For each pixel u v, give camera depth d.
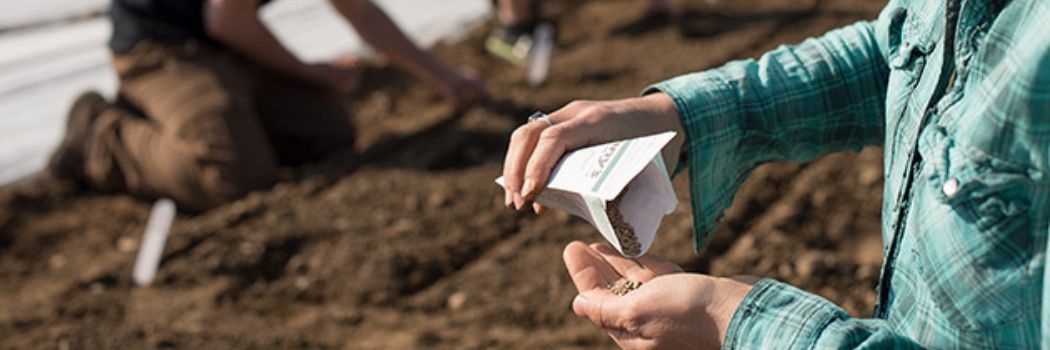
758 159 1.15
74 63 3.94
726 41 4.22
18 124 3.57
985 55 0.78
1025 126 0.75
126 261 2.76
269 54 3.25
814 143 1.14
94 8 4.32
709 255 2.62
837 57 1.11
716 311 0.91
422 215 2.92
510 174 1.04
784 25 4.38
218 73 3.22
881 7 4.48
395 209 2.96
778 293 0.90
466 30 4.69
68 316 2.50
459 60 4.34
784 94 1.11
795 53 1.14
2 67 3.83
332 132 3.47
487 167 3.23
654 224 0.97
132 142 3.18
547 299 2.46
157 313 2.50
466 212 2.93
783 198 2.89
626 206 0.97
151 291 2.62
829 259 2.49
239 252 2.74
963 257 0.81
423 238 2.79
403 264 2.68
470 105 3.69
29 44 4.01
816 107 1.11
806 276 2.46
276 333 2.35
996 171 0.78
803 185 2.92
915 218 0.86
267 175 3.17
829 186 2.91
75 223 3.11
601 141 1.05
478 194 3.04
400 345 2.31
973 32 0.81
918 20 0.94
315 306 2.54
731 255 2.62
